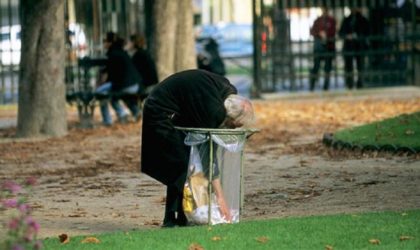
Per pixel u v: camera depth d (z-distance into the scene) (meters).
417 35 45.00
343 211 17.05
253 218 16.78
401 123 26.81
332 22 44.41
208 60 46.06
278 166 23.56
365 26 44.88
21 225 11.53
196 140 15.21
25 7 32.09
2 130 34.81
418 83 45.62
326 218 15.56
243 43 58.31
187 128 15.19
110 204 19.08
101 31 40.59
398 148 24.02
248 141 29.05
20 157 27.08
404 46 45.12
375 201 17.97
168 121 15.34
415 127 26.09
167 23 38.31
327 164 23.39
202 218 15.32
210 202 15.36
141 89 35.38
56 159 26.53
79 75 36.94
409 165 22.36
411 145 24.02
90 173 23.61
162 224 16.44
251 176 22.03
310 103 41.62
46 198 19.95
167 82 15.49
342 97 43.88
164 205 18.81
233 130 15.17
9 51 46.22
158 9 38.28
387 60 45.25
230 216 15.48
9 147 29.41
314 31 44.28
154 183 21.70
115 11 41.41
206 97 15.26
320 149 26.30
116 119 37.78
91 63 36.53
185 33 38.91
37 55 32.06
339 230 14.60
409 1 45.00
